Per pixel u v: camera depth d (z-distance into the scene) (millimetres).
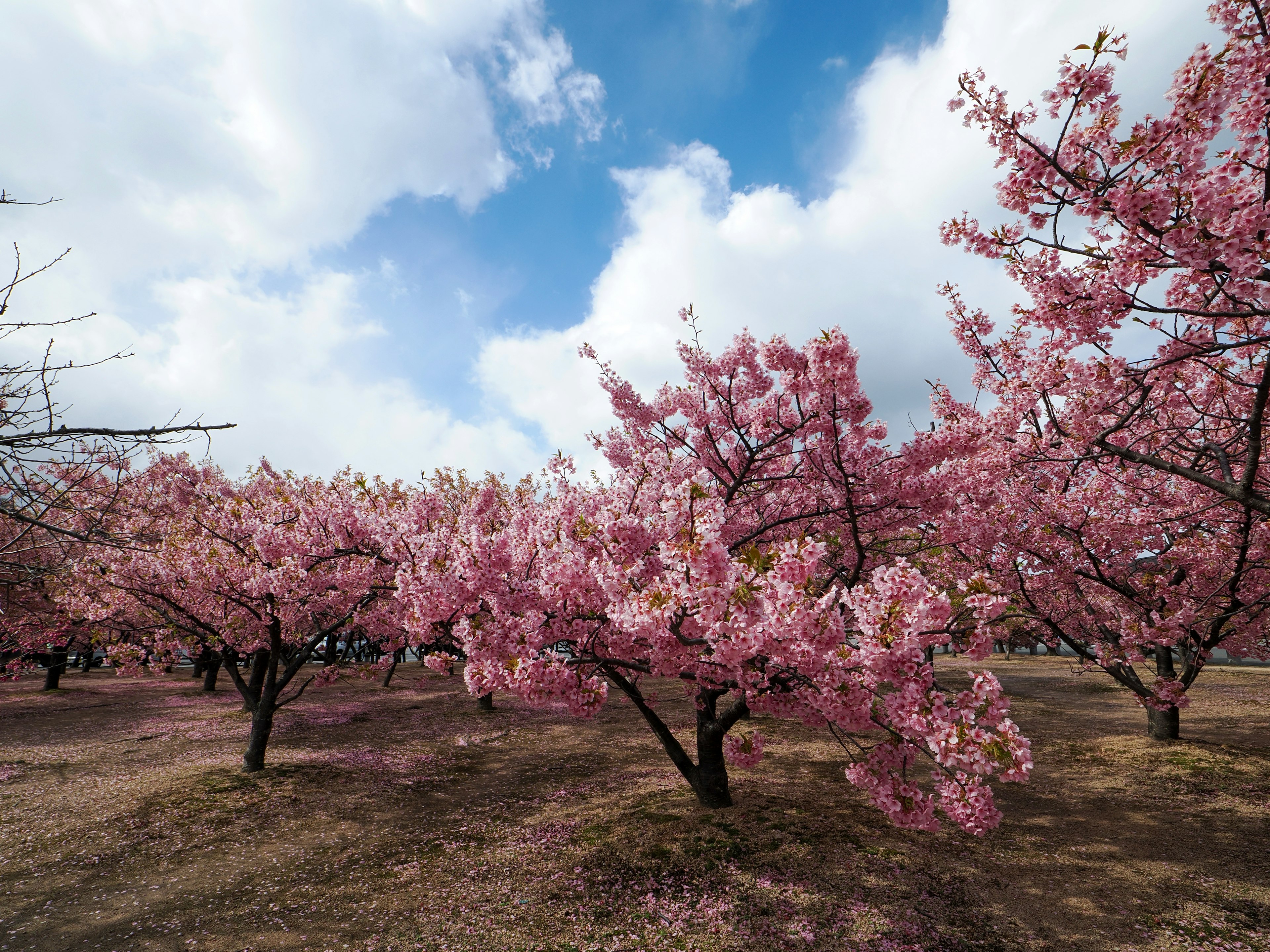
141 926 5781
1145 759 9945
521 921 5703
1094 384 6320
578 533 5738
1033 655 30719
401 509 9805
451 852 7477
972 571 9961
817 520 8992
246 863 7227
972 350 8859
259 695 12188
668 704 17562
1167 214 4195
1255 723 12383
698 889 6059
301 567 9727
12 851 7438
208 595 10766
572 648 6695
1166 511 9000
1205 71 3959
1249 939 4977
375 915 5914
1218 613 9164
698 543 4031
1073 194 4945
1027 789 8984
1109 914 5438
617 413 9648
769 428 8359
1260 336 5066
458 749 13125
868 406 6652
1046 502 9172
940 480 7262
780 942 5160
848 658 4711
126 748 12445
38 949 5410
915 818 5266
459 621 5738
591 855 6977
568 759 11953
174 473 16359
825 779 9633
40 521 3713
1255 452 5074
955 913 5531
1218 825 7336
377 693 20828
